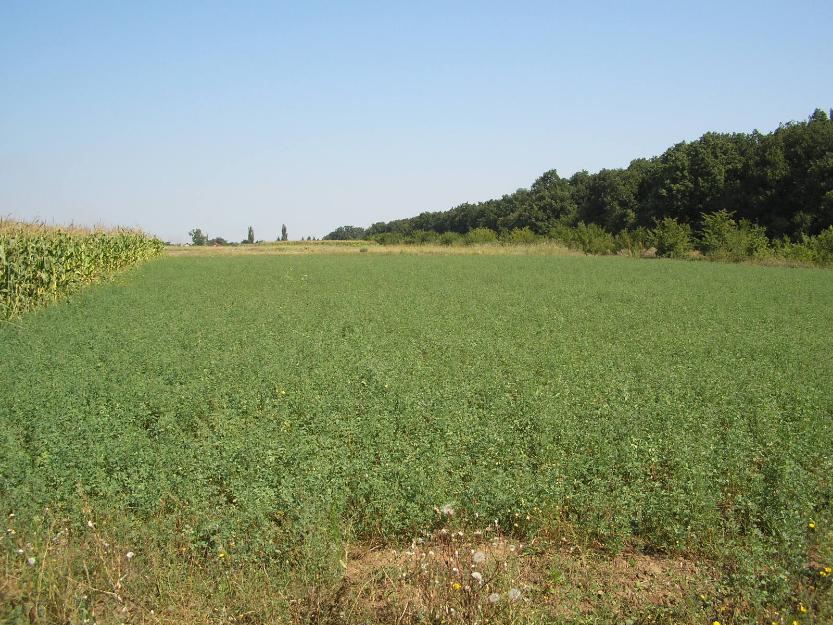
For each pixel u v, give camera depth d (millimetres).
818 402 9625
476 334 15055
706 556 5957
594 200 79250
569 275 32281
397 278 30516
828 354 13359
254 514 5781
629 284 28031
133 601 5023
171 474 6645
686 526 6223
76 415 8242
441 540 6070
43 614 4723
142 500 6129
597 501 6219
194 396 9305
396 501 6234
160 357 11680
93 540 5633
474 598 4945
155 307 19250
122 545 5566
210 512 5930
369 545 6078
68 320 16094
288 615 4906
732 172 56219
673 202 59625
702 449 7391
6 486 6227
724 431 8492
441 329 15781
